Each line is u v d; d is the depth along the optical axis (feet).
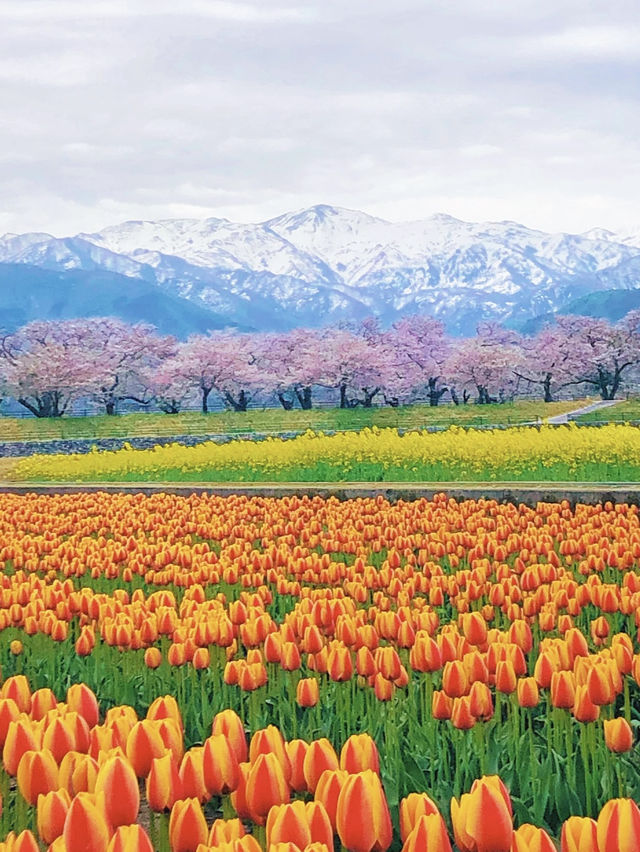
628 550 32.86
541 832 10.00
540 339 279.69
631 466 72.95
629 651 19.30
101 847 10.40
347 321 380.58
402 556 36.19
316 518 46.44
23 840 10.37
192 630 22.08
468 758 18.48
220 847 9.79
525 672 19.44
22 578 30.01
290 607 32.30
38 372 251.80
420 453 79.20
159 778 12.26
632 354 266.98
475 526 40.14
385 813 10.84
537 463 74.43
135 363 278.67
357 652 21.39
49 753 12.85
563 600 25.09
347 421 234.79
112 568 33.55
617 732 15.84
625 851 10.02
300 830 10.44
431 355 287.69
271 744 12.84
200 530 41.50
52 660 26.35
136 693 25.13
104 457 97.40
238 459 88.94
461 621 25.39
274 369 280.31
